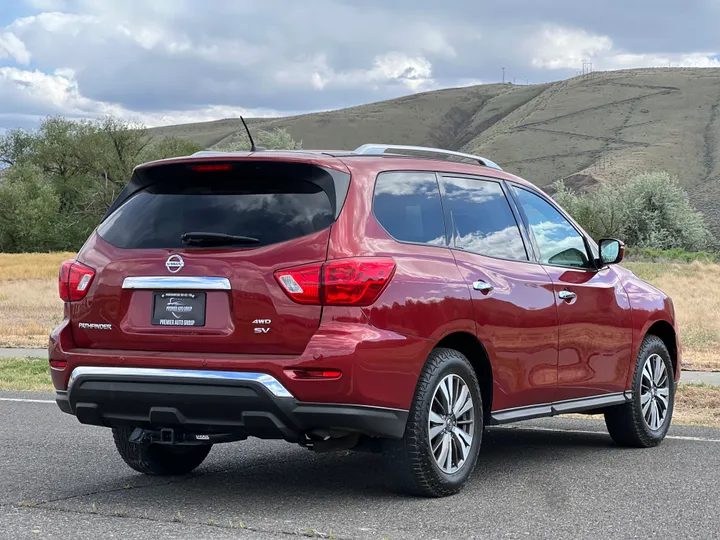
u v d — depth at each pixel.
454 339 5.76
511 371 6.04
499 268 6.09
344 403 5.03
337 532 4.68
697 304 25.92
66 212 85.88
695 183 182.62
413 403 5.33
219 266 5.20
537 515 5.10
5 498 5.43
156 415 5.20
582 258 7.07
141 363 5.24
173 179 5.54
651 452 7.25
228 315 5.18
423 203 5.80
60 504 5.28
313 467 6.56
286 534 4.63
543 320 6.30
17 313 24.25
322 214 5.20
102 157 83.00
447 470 5.55
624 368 7.21
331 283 5.05
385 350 5.12
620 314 7.15
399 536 4.62
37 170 85.06
